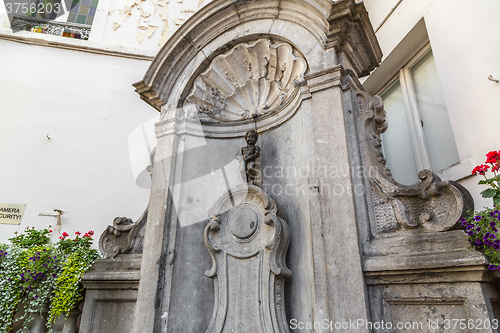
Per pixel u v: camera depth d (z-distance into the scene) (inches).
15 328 123.4
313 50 109.8
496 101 112.0
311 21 111.3
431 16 147.5
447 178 130.0
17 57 210.7
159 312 105.0
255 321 97.0
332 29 103.9
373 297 79.1
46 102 205.9
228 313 101.8
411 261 73.4
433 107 155.2
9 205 184.2
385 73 186.4
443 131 147.5
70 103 208.7
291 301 103.3
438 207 79.6
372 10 194.4
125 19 238.8
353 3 99.2
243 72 141.3
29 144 196.5
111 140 205.9
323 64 105.0
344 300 78.0
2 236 178.5
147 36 236.7
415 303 74.3
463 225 71.0
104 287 114.7
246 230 108.5
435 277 71.7
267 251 102.0
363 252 82.8
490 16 119.0
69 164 197.5
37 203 187.3
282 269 98.0
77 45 219.3
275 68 132.0
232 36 131.7
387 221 85.4
